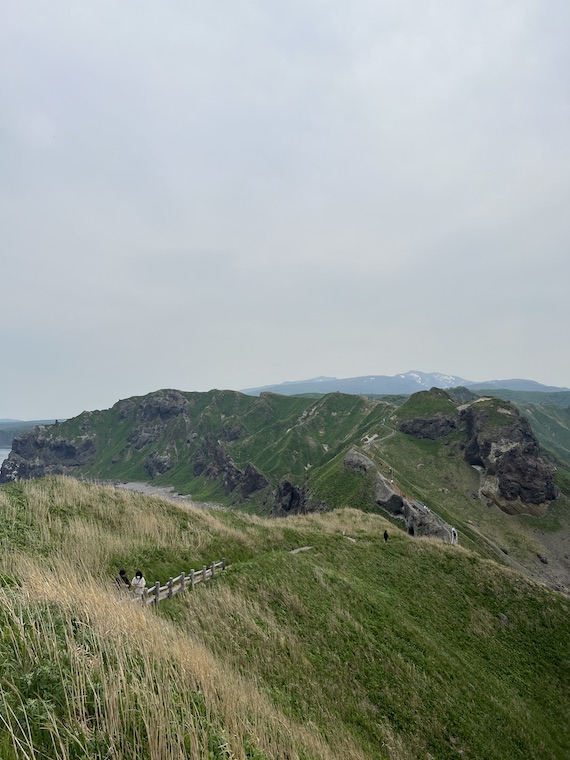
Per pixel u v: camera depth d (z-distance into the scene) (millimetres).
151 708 8578
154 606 20297
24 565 18078
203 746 8492
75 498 33656
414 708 22688
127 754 7605
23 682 8164
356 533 50781
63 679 8422
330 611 27391
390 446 188375
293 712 16562
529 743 25953
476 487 168375
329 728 17156
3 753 6414
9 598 11180
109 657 10016
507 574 48781
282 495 181000
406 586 40219
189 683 11023
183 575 23703
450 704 24625
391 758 18297
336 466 152250
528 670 36000
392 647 27172
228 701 11273
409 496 125500
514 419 182000
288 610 25312
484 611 41656
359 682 22328
